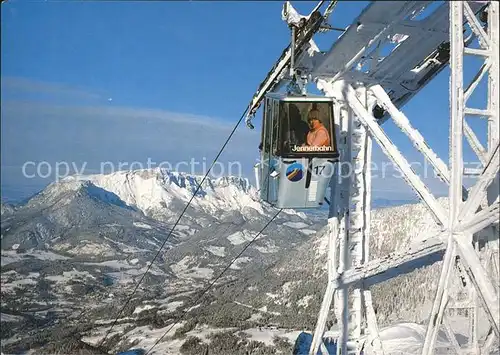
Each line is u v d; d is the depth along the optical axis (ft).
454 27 21.29
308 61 29.89
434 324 21.98
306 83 30.50
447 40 27.61
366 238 31.42
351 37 24.99
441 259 24.47
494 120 21.52
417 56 28.58
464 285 25.00
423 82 31.35
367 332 31.96
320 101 26.86
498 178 22.25
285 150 26.45
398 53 28.55
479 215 20.47
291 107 26.63
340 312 30.96
